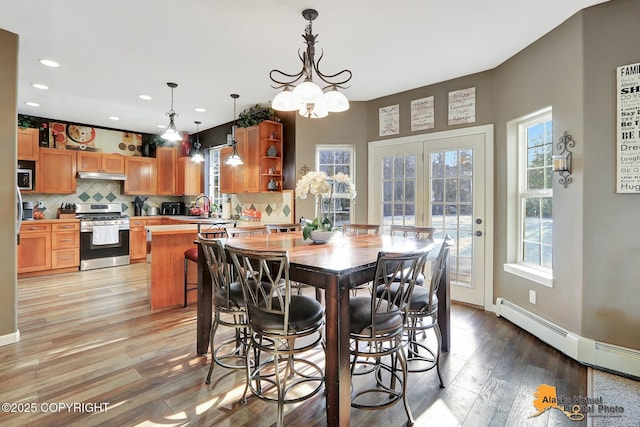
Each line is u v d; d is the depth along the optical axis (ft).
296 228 13.01
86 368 7.43
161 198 22.90
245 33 8.91
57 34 8.94
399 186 13.73
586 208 7.76
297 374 6.55
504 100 10.76
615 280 7.46
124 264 18.93
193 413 5.92
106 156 19.44
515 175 10.66
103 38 9.18
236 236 9.84
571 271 8.13
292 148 15.46
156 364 7.64
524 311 9.82
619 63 7.35
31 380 6.93
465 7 7.72
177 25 8.50
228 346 8.66
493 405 6.20
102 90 13.43
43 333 9.35
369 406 5.75
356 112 14.70
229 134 18.54
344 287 5.32
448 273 8.34
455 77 12.01
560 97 8.46
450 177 12.32
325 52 10.03
